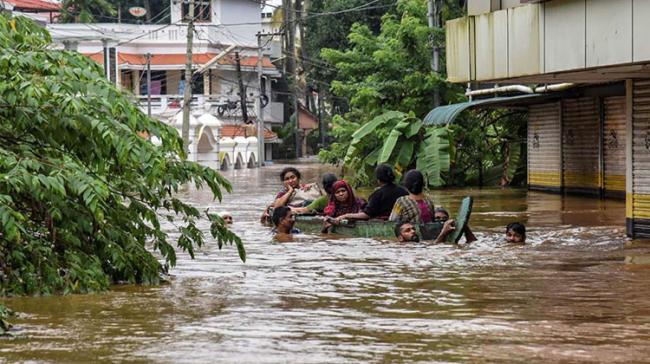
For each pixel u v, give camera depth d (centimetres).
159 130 1173
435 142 3131
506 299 1055
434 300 1052
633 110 1655
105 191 1074
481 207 2391
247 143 5866
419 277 1229
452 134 3169
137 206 1222
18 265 1107
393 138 3142
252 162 5978
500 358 775
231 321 930
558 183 2862
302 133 8219
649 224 1655
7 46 1146
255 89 7062
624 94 2481
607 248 1534
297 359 772
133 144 1091
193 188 3534
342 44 6794
